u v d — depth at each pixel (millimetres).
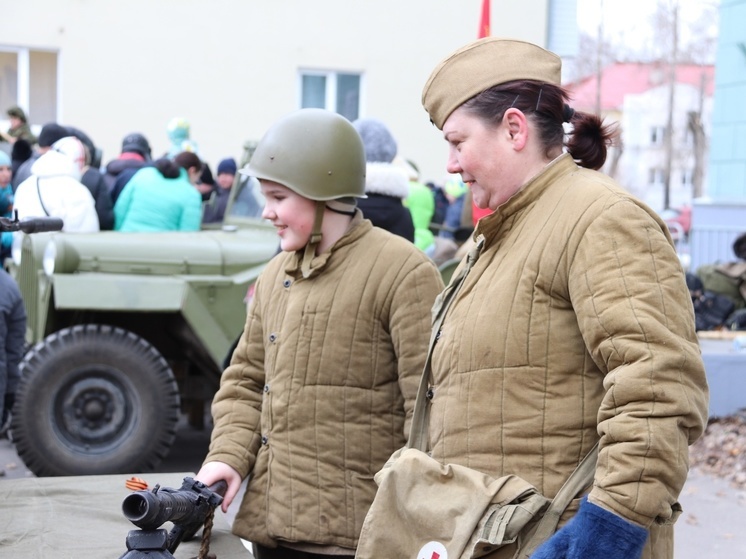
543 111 2041
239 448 2807
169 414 5578
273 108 14266
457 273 2186
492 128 2041
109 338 5535
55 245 5750
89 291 5613
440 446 2070
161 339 6168
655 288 1827
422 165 14883
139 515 2053
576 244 1911
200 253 5961
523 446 1945
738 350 6824
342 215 2742
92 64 13578
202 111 14000
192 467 6152
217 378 6066
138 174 6664
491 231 2072
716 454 6148
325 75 14570
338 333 2678
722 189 11773
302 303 2727
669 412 1763
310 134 2672
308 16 14281
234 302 5855
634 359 1794
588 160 2137
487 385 1983
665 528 1948
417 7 14633
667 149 36375
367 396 2689
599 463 1811
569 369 1936
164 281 5738
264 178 2662
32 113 13734
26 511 2561
